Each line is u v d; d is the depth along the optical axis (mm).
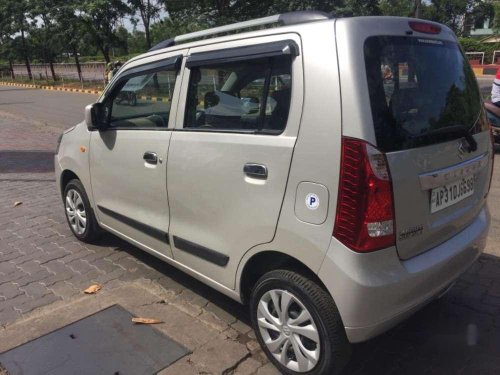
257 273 2936
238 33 2918
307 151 2377
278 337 2707
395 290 2330
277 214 2525
